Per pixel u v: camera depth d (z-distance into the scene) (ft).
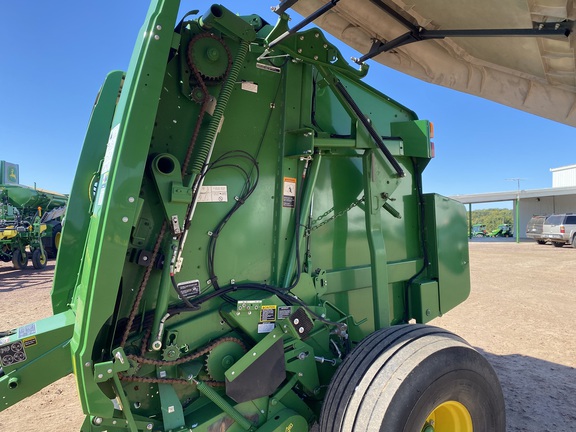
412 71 11.04
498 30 7.99
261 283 7.30
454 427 7.04
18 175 56.54
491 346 16.30
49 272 40.01
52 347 6.49
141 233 6.20
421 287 9.90
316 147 7.78
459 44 10.15
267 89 7.52
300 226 7.62
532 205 108.88
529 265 42.06
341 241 8.67
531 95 11.88
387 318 8.41
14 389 6.25
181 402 6.63
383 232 9.61
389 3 8.24
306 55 7.42
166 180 6.08
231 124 7.11
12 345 6.24
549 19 7.80
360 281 8.90
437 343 6.82
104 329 6.00
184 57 6.52
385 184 8.59
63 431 10.12
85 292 5.44
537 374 13.44
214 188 6.88
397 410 5.98
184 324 6.45
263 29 7.66
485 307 22.85
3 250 42.47
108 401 5.58
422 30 8.80
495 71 11.43
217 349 6.68
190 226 6.59
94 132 8.61
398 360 6.47
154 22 5.57
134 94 5.46
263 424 6.91
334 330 8.14
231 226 7.06
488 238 108.78
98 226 5.43
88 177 8.50
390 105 10.13
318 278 7.88
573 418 10.57
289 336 7.25
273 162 7.57
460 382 6.66
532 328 18.75
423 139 9.79
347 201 8.75
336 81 7.80
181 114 6.54
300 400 7.46
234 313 6.63
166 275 6.14
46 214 51.75
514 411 10.93
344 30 9.54
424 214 10.55
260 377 6.72
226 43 6.78
